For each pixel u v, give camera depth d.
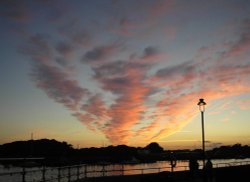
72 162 152.25
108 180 26.16
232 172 22.44
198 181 27.80
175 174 27.72
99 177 27.52
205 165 27.91
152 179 25.02
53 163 150.50
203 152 28.34
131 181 25.80
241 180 22.08
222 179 22.58
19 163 152.75
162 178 25.33
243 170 22.70
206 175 26.97
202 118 28.70
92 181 25.34
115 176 28.33
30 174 52.72
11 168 143.62
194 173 29.44
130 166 116.12
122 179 26.88
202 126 28.64
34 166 144.75
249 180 22.02
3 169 140.62
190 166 30.00
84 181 24.72
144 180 25.16
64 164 150.88
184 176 28.48
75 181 23.53
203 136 28.56
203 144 28.48
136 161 113.75
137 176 28.81
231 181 22.17
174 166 31.05
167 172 27.30
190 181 27.88
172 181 25.88
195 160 30.42
